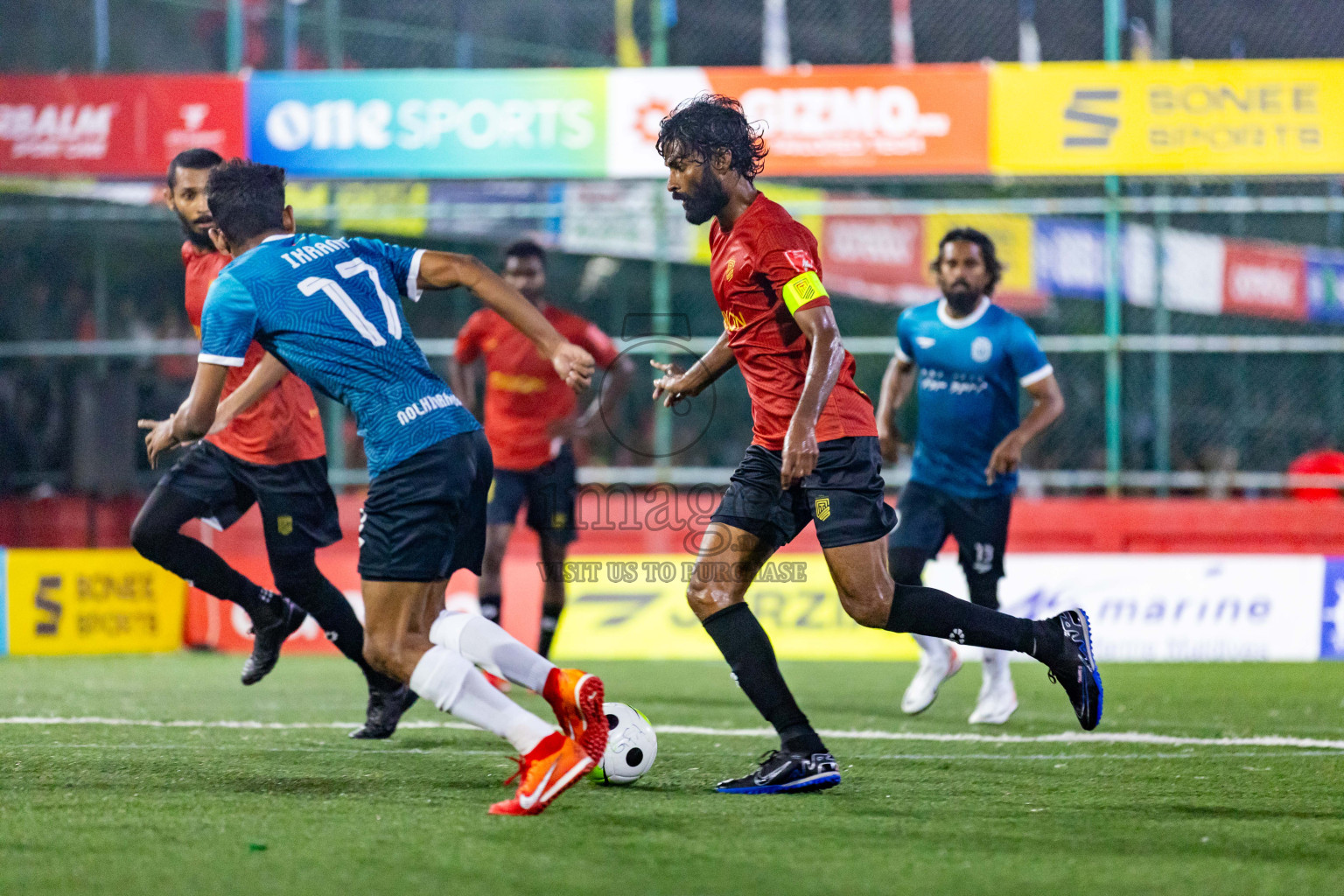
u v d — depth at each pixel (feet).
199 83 87.45
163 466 96.07
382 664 32.65
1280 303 138.72
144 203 113.60
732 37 136.46
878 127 85.61
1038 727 53.31
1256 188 119.96
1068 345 92.58
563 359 32.76
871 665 80.18
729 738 49.16
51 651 84.43
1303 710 59.57
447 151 86.38
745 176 36.40
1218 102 84.79
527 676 33.24
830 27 135.85
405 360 33.06
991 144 85.56
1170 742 48.67
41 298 114.11
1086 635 37.06
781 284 35.01
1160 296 93.50
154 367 101.76
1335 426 120.47
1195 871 27.40
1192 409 122.21
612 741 36.94
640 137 86.02
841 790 36.91
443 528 32.50
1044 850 29.25
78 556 85.56
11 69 126.21
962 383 53.67
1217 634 83.56
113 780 37.58
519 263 66.74
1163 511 94.94
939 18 130.00
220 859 27.55
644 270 125.29
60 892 25.08
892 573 54.54
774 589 85.51
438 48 138.92
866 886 25.77
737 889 25.41
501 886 25.48
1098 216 127.95
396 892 24.97
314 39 138.31
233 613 87.40
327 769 39.91
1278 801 35.99
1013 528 95.55
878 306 138.31
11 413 100.89
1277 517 94.38
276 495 46.70
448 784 37.17
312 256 33.35
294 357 32.96
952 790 37.27
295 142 86.94
